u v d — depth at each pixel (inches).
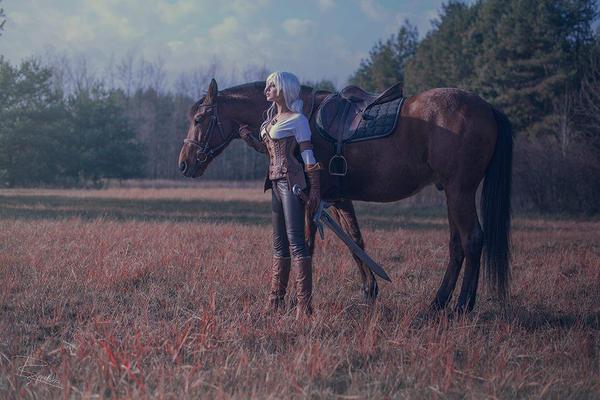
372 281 220.4
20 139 1243.8
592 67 943.0
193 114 225.6
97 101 1683.1
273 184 191.0
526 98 1184.2
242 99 220.8
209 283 229.0
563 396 132.6
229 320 178.9
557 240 437.7
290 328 173.2
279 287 196.9
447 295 208.5
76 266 252.7
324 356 145.8
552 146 863.7
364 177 205.3
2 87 1227.2
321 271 262.2
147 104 2662.4
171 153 2498.8
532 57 1198.3
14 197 933.2
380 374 141.3
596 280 265.0
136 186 1822.1
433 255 331.6
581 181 812.6
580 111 869.8
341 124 204.5
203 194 1195.3
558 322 198.4
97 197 1003.3
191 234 371.6
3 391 128.1
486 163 205.3
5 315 184.5
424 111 202.1
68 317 188.1
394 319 189.2
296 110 183.3
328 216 188.5
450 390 133.9
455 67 1467.8
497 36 1277.1
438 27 1733.5
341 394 131.9
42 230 366.6
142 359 145.5
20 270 245.0
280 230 195.5
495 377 137.9
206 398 122.3
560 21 1200.8
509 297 221.5
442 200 956.0
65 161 1453.0
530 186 847.7
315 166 182.4
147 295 212.8
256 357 150.3
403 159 203.2
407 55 2130.9
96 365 138.3
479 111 202.5
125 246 310.5
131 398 120.4
